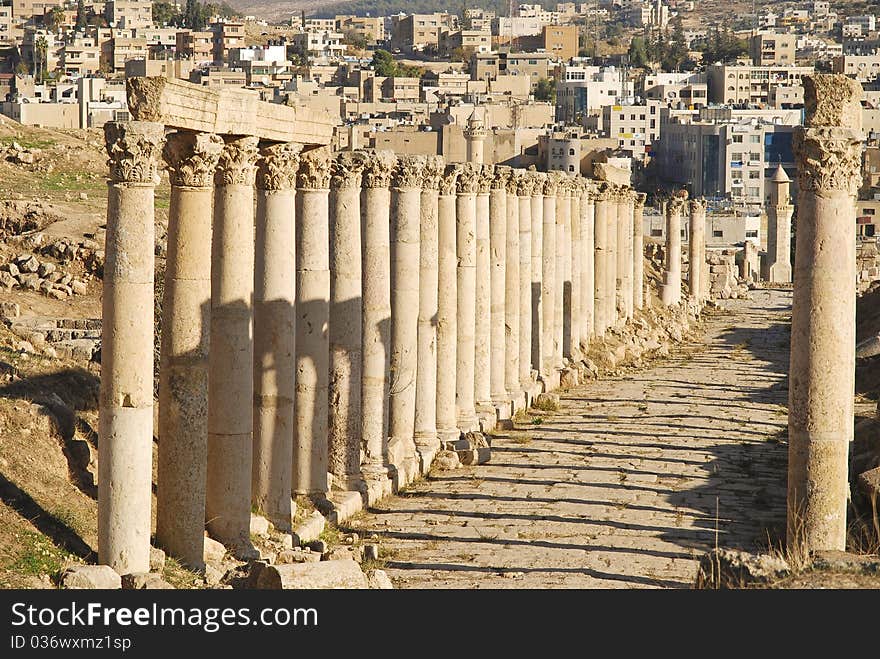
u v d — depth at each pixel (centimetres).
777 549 2961
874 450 3591
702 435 4666
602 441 4534
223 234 2623
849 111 2648
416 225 3869
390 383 3878
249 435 2669
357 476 3472
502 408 4853
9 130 8538
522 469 4019
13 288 5434
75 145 8538
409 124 17612
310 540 2978
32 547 2275
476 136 8750
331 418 3441
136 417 2252
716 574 2122
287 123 2856
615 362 6750
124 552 2262
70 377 3188
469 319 4484
